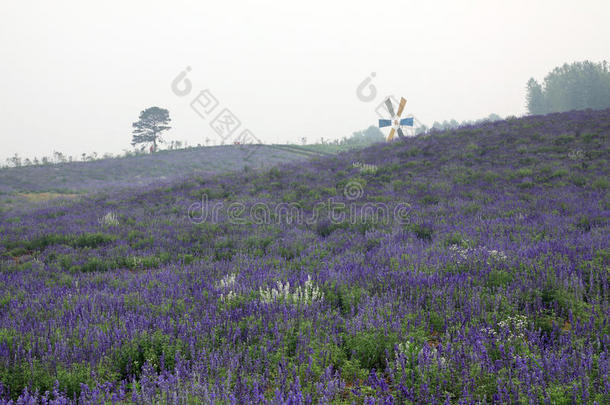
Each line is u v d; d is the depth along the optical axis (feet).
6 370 11.66
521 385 10.44
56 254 32.19
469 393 10.44
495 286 18.01
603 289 16.66
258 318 16.01
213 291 19.71
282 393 10.30
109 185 111.86
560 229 27.96
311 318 15.58
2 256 32.96
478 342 12.25
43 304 18.93
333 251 29.48
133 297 19.27
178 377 10.85
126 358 13.28
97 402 10.27
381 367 13.12
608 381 10.09
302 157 165.58
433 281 18.78
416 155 71.41
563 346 12.31
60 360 12.63
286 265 25.86
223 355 12.55
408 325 14.56
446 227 32.58
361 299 17.24
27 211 59.67
